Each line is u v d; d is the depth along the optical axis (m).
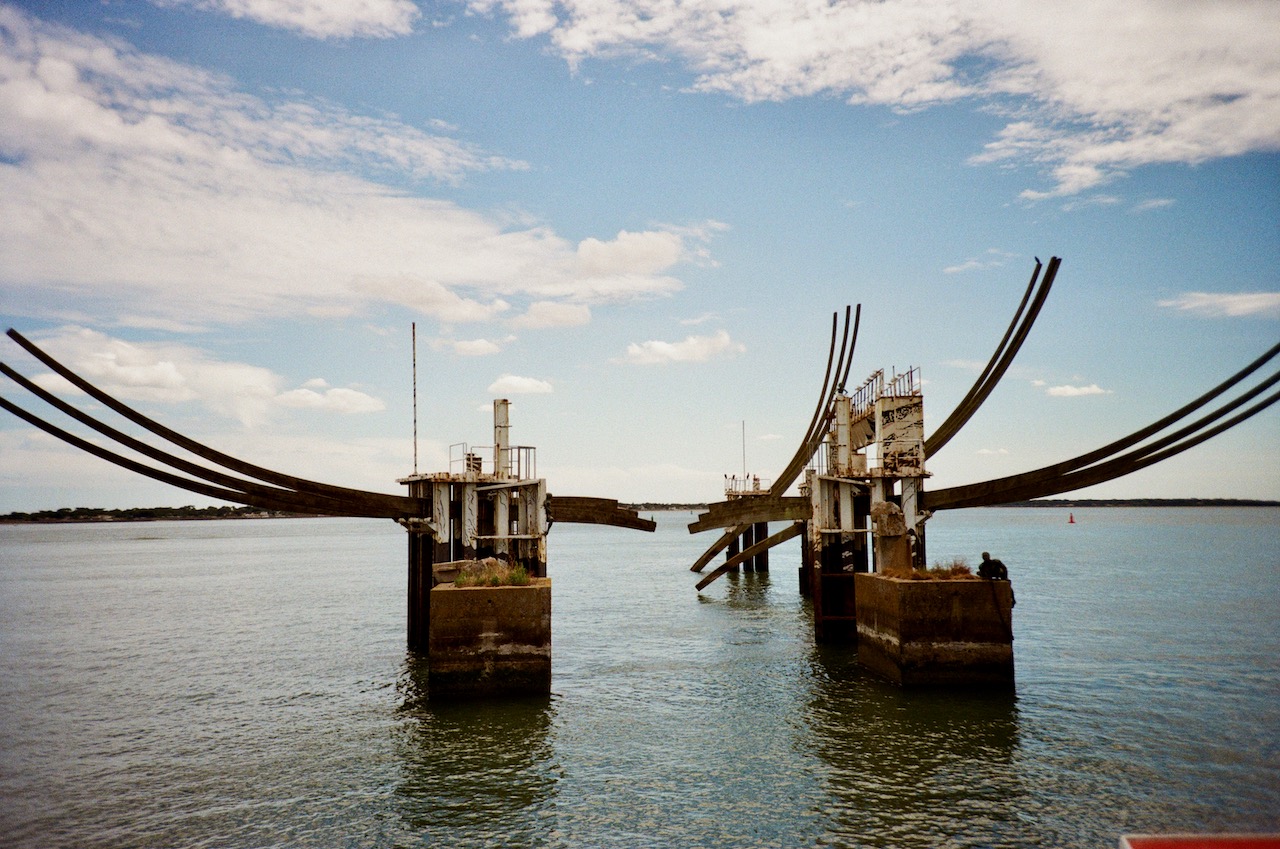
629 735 23.25
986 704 25.45
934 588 26.48
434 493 33.72
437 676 25.95
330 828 17.61
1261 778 19.31
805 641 37.47
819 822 17.41
